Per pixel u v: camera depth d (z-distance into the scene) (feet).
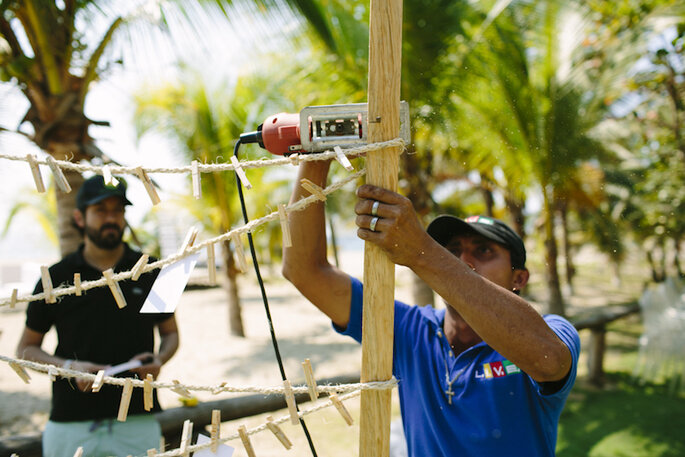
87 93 11.44
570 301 35.42
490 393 3.59
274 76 19.69
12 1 9.86
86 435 5.58
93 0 10.34
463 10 12.39
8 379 17.39
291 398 2.62
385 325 2.70
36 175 2.36
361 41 11.98
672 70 17.20
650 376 15.79
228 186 25.00
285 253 4.06
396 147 2.64
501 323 2.67
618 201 31.60
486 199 29.27
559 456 10.61
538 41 14.69
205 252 2.52
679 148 19.47
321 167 3.75
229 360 19.79
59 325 5.89
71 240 11.23
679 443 10.91
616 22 14.99
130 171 2.43
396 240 2.59
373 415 2.72
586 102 15.60
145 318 6.17
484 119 15.52
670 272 37.99
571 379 3.17
